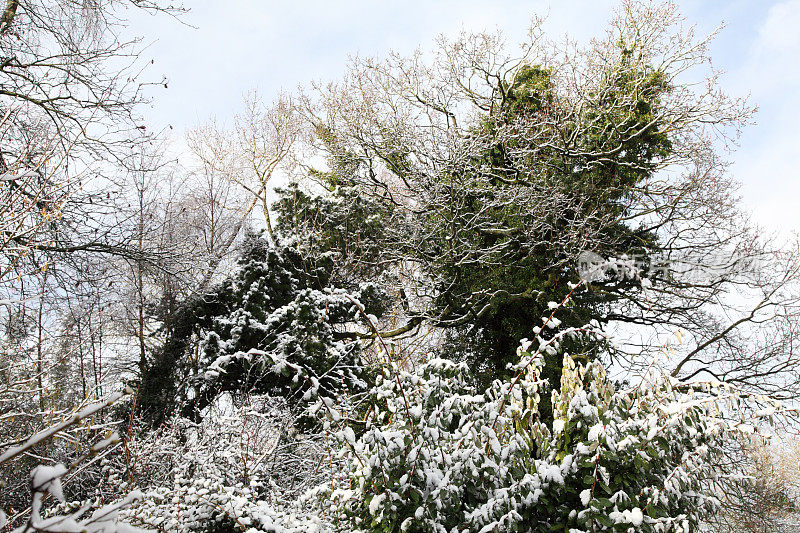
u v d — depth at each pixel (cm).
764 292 1156
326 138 1402
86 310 813
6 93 644
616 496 311
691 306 1182
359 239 1235
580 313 1073
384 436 339
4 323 620
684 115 1252
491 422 366
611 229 1197
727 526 845
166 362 955
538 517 330
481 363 1205
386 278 1260
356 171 1364
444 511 333
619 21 1303
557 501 329
